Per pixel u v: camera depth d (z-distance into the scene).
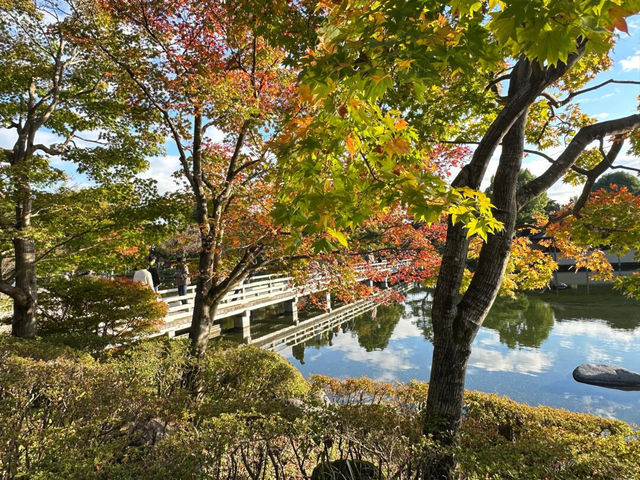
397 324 22.34
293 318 22.17
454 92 4.68
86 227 9.23
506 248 3.81
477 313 3.81
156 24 6.56
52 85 9.82
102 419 3.43
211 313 8.07
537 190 4.12
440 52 1.50
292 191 2.25
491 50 1.60
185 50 6.60
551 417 5.72
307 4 3.32
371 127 2.05
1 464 2.62
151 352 6.90
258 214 7.78
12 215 10.16
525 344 15.69
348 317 25.08
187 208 8.52
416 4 1.43
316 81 1.62
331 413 3.58
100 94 9.62
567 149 4.27
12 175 7.82
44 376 4.48
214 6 6.15
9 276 9.51
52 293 10.22
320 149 2.00
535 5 1.20
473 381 11.54
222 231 8.58
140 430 3.63
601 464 3.09
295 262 8.37
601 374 11.43
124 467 2.58
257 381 6.77
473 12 1.58
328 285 8.41
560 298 26.72
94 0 7.59
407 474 3.07
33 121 9.38
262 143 7.55
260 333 18.61
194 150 7.93
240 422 3.30
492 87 4.99
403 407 4.36
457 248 3.86
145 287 11.10
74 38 6.65
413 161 2.35
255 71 7.83
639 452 3.56
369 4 1.75
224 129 8.12
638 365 12.72
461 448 2.96
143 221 8.50
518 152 3.85
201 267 8.03
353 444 3.35
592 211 5.84
